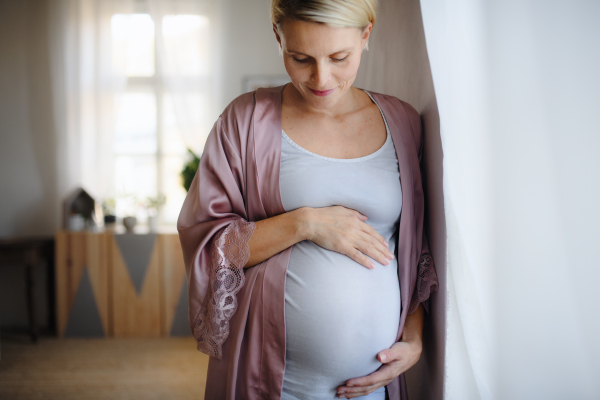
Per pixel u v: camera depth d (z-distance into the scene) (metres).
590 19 0.95
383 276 1.05
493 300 0.98
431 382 1.17
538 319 0.98
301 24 0.88
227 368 1.06
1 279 3.97
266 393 1.02
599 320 0.97
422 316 1.17
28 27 3.97
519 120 0.97
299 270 1.02
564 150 0.96
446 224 0.97
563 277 0.97
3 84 3.99
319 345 0.99
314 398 1.00
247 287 1.05
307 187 1.04
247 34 4.08
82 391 2.61
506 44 0.97
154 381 2.76
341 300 1.00
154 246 3.60
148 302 3.61
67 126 3.93
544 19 0.96
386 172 1.08
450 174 0.96
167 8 3.98
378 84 1.61
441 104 0.96
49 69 3.99
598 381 0.97
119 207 4.07
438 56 0.96
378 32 1.58
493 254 0.98
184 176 3.69
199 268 1.06
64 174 3.95
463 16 0.97
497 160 0.97
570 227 0.97
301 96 1.11
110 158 3.97
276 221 1.04
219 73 4.04
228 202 1.10
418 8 1.21
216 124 1.14
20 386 2.68
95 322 3.59
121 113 4.10
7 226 4.03
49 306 3.82
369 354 1.02
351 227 1.02
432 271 1.11
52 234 4.03
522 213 0.97
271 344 1.01
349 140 1.08
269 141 1.07
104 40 3.94
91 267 3.57
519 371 0.98
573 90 0.96
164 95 4.09
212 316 1.02
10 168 4.02
